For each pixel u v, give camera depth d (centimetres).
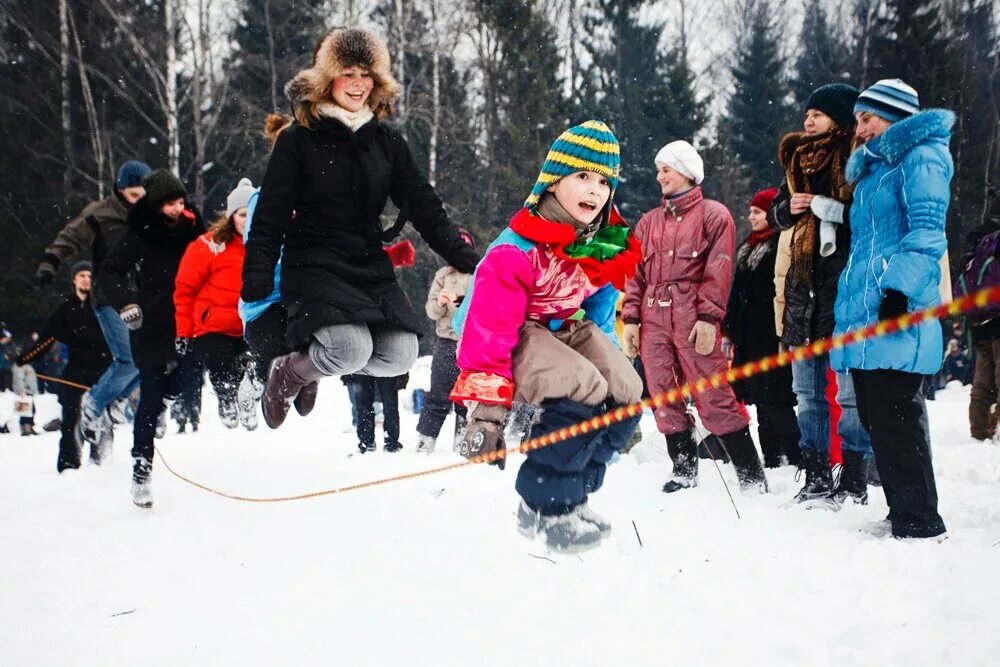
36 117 2564
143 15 2350
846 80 3303
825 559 315
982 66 2947
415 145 2522
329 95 371
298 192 368
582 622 259
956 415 882
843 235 438
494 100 2617
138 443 453
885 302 353
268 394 383
